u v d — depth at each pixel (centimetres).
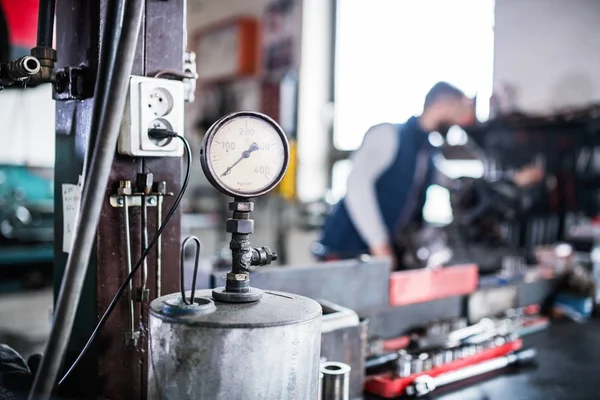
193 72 125
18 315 319
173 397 84
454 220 260
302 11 483
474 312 198
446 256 240
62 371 122
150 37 116
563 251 252
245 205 96
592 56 282
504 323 192
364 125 455
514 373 162
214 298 94
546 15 304
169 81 113
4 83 113
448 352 156
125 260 114
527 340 195
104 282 112
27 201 431
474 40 344
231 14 562
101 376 113
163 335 84
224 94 546
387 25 424
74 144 119
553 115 280
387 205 266
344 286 162
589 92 285
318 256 283
